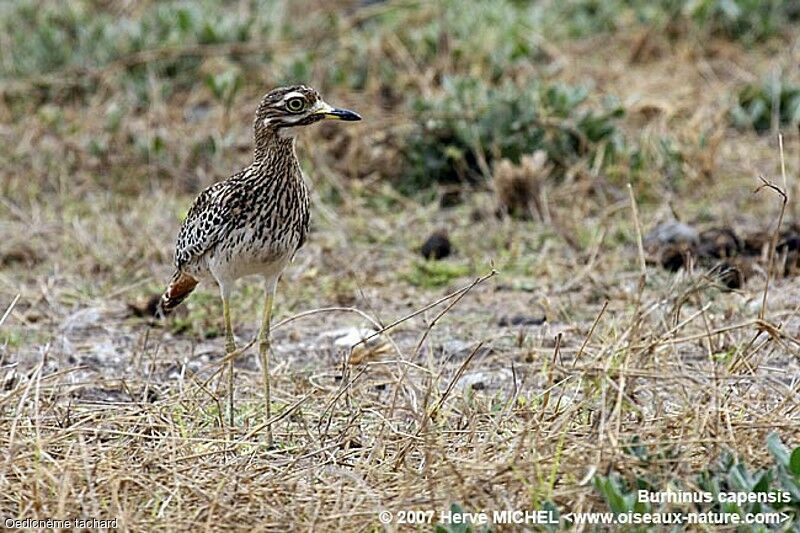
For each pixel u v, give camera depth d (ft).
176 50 60.03
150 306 41.50
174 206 50.31
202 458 29.32
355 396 32.58
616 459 26.55
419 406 30.71
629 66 61.98
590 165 51.03
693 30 63.16
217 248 32.24
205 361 37.47
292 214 32.07
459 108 51.96
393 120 53.11
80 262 45.55
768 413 29.04
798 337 35.99
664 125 53.36
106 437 30.71
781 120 55.47
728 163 52.03
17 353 37.99
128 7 67.31
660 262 42.88
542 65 61.05
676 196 49.49
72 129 55.42
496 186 48.49
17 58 61.52
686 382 30.17
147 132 53.72
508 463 26.58
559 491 25.99
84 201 51.16
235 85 57.62
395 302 42.16
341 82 58.34
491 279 43.39
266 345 32.42
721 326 36.63
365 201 49.78
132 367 36.81
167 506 27.04
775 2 64.28
